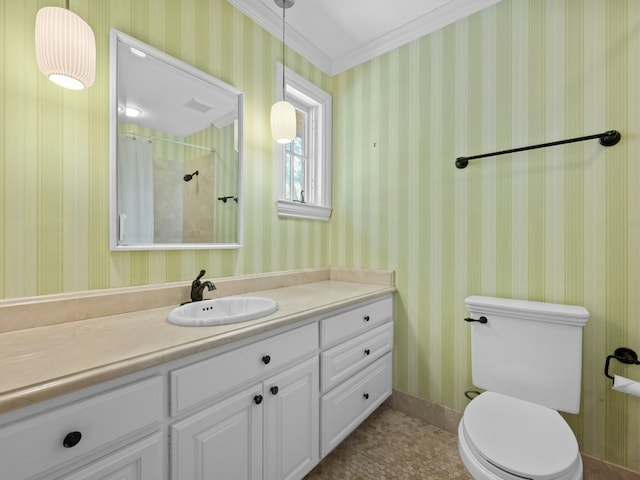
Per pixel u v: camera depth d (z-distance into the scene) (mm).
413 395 1856
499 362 1385
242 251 1653
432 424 1772
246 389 1014
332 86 2246
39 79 1005
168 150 1338
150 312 1192
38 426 604
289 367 1178
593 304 1327
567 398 1240
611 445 1292
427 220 1813
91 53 942
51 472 624
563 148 1396
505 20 1553
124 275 1204
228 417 951
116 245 1168
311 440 1273
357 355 1562
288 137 1601
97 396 684
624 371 1265
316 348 1304
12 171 958
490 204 1598
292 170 2129
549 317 1269
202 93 1461
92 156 1115
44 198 1016
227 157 1571
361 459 1480
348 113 2180
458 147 1702
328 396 1366
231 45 1594
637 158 1237
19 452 585
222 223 1555
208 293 1469
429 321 1802
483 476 911
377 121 2031
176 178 1368
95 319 1085
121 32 1178
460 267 1695
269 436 1082
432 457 1495
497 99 1577
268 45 1789
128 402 729
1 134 942
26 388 585
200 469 875
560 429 1043
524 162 1497
